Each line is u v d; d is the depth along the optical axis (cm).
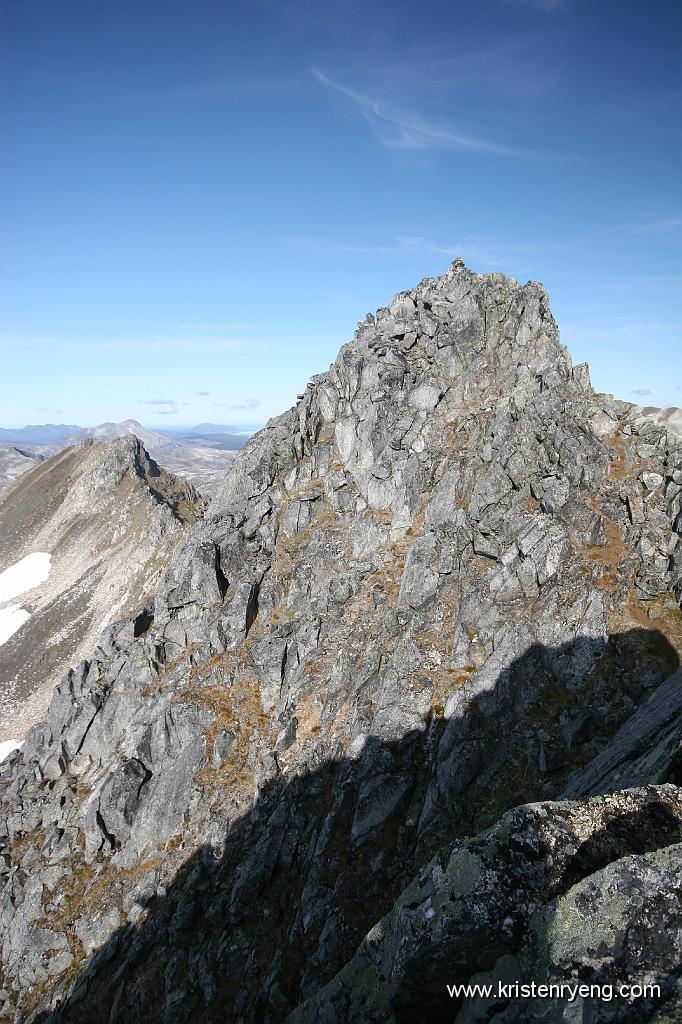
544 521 3547
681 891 1022
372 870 2811
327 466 5388
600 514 3459
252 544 5162
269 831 3381
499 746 2900
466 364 5009
